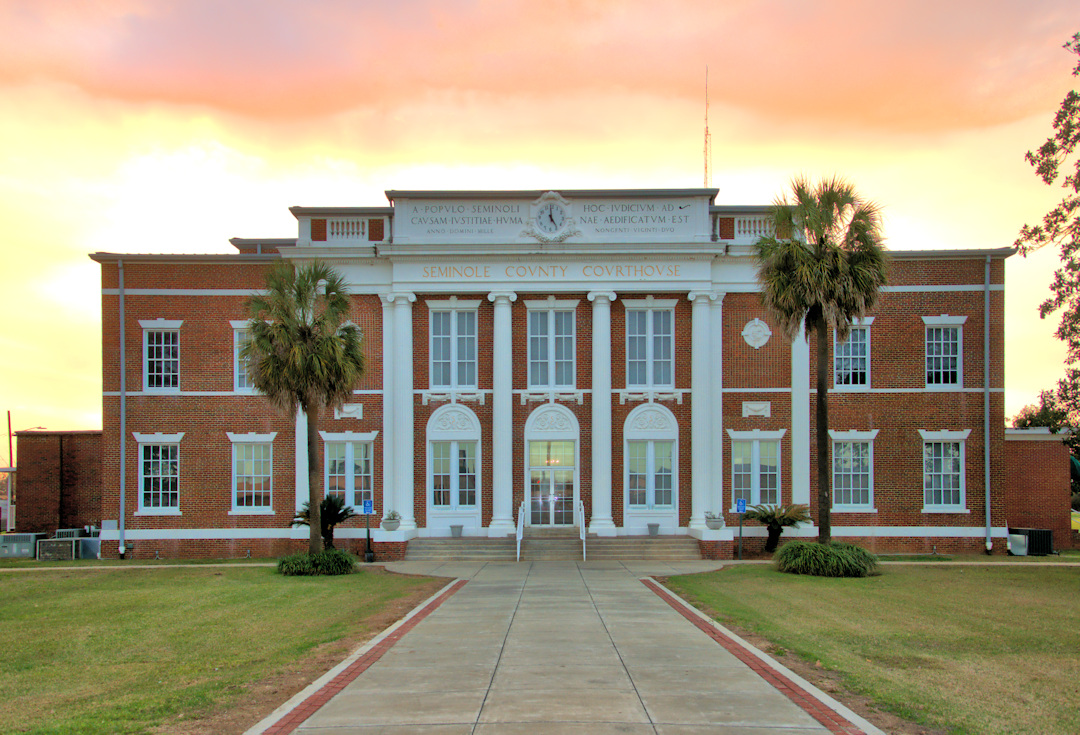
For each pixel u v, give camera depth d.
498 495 32.97
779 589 21.78
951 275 33.72
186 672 13.01
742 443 33.53
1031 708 10.80
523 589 22.08
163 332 33.88
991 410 33.44
